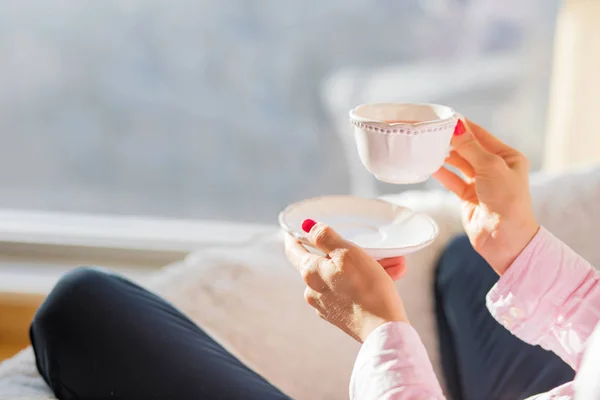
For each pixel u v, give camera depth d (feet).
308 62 6.20
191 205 6.59
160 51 6.31
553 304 2.64
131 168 6.61
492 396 3.71
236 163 6.49
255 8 6.13
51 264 6.16
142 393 2.91
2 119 6.58
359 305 2.16
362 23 6.03
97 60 6.39
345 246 2.23
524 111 5.86
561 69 5.08
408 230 2.58
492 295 2.72
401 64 6.03
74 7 6.26
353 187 6.35
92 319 3.07
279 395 3.07
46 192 6.66
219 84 6.35
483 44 5.85
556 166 5.21
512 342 3.71
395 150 2.29
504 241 2.66
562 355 2.72
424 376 2.06
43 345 3.09
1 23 6.34
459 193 2.81
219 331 3.75
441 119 2.34
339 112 6.23
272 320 3.87
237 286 3.92
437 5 5.88
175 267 4.13
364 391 2.09
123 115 6.51
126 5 6.23
